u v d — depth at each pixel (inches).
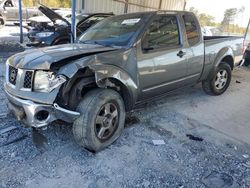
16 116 117.2
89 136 115.1
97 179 104.4
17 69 117.3
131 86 132.4
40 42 314.2
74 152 121.4
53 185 99.7
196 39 176.9
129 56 130.8
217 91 214.8
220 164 119.6
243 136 149.8
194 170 114.1
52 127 140.7
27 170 106.9
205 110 185.9
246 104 204.8
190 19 174.6
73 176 105.3
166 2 677.9
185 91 226.8
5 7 596.4
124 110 131.5
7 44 391.9
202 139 142.3
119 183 103.0
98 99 115.7
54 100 107.7
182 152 127.4
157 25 148.9
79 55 118.3
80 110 113.7
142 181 104.9
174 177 108.6
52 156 117.3
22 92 113.2
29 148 121.6
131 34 139.9
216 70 202.4
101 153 122.0
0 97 179.9
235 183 107.3
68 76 108.0
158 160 119.6
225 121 169.3
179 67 161.8
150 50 141.3
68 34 313.4
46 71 110.7
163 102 195.6
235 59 223.8
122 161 117.1
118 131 130.6
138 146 130.0
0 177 101.8
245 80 289.4
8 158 113.3
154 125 154.6
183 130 151.3
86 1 529.0
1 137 128.6
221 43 202.2
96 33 162.7
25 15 621.9
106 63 120.4
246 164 121.0
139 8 621.0
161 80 151.9
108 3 561.6
